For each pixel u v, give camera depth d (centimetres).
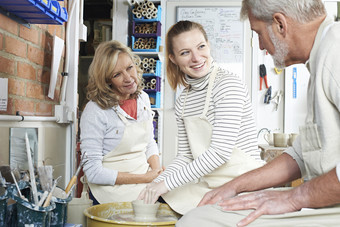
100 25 470
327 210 109
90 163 211
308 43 122
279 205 113
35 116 202
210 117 178
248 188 141
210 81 179
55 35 220
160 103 450
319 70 111
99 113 215
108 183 211
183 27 178
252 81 473
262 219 111
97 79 219
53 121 224
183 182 165
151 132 254
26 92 198
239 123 169
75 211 179
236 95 170
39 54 213
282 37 126
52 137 220
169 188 165
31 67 204
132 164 223
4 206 132
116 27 440
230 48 470
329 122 111
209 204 129
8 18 179
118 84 224
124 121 220
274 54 131
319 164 116
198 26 182
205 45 178
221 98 171
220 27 470
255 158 178
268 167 143
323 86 111
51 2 182
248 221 110
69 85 241
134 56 242
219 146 166
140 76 241
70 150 242
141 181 215
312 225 107
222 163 167
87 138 213
